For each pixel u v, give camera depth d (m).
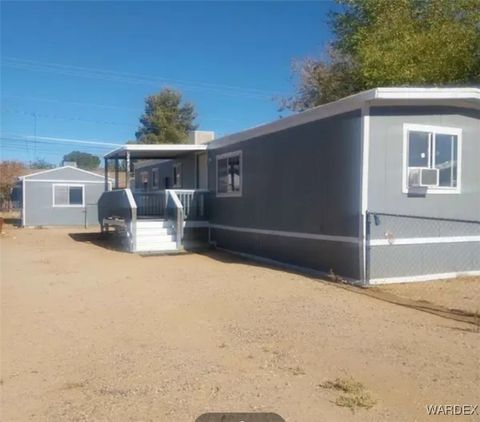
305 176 11.80
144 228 16.28
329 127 10.95
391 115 10.14
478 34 18.66
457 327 6.78
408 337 6.32
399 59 18.62
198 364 5.44
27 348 6.18
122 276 11.35
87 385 4.92
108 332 6.82
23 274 11.80
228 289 9.64
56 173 30.22
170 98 52.16
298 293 9.18
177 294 9.27
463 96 10.29
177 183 21.44
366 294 9.05
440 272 10.71
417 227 10.40
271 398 4.50
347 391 4.62
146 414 4.21
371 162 9.97
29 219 29.73
